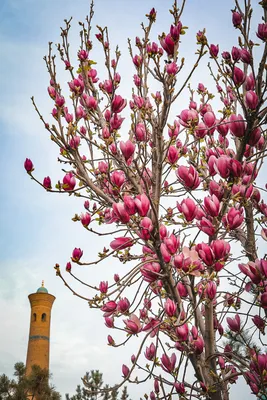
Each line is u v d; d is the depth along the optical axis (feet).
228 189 10.72
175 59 12.21
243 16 11.16
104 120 15.07
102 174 14.24
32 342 133.39
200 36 11.39
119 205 10.90
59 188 13.50
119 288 12.09
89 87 15.47
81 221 13.08
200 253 10.19
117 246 12.40
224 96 16.71
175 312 12.09
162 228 12.05
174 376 12.64
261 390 11.07
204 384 12.07
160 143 12.55
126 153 12.48
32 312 137.80
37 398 58.08
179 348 13.78
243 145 11.25
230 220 10.41
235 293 12.82
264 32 10.67
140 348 11.32
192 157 14.80
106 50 13.79
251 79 11.08
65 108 14.43
